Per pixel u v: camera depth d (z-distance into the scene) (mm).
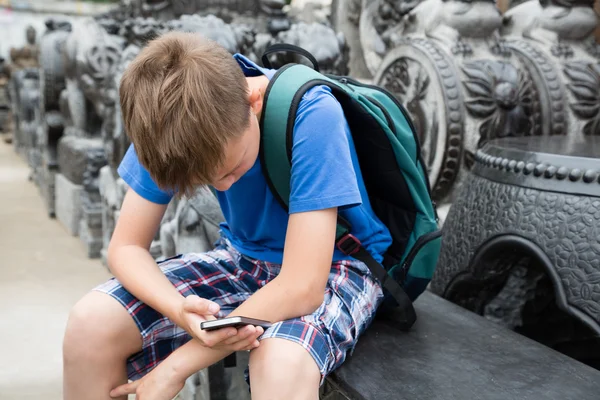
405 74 2408
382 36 3219
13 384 1856
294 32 2260
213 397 1500
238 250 1236
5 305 2500
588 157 1381
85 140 3525
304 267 971
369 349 1171
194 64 870
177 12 2826
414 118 2346
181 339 1140
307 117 987
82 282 2789
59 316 2395
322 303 1062
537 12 2521
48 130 3951
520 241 1469
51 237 3553
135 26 2445
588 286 1329
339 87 1073
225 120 866
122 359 1074
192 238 1727
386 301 1266
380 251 1224
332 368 1039
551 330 1644
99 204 3240
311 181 977
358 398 1008
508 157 1566
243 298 1192
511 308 1621
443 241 1789
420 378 1058
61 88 3922
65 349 1041
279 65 2248
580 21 2453
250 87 1074
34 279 2822
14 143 7621
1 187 5133
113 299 1067
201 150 859
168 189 964
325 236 979
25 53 7992
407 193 1188
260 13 3010
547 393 1018
